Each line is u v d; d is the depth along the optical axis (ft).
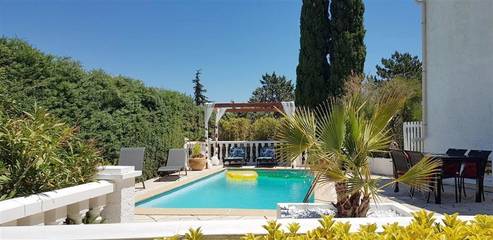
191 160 48.16
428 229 6.30
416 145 42.88
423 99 40.96
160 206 30.94
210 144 58.95
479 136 33.40
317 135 15.76
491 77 32.09
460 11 35.45
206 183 43.50
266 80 184.03
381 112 15.46
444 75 37.86
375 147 15.31
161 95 42.47
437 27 38.86
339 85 55.72
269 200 34.30
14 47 23.76
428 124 40.52
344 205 15.33
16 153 11.32
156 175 40.55
